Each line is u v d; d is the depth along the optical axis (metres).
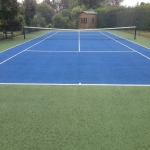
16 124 4.43
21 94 6.20
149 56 12.88
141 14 32.19
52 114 4.89
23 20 31.05
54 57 12.59
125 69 9.55
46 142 3.78
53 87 6.86
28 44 18.86
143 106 5.33
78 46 17.66
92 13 45.72
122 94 6.18
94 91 6.46
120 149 3.58
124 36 27.05
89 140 3.84
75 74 8.63
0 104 5.49
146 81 7.57
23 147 3.64
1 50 15.23
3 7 21.75
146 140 3.83
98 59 12.00
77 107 5.28
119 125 4.36
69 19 47.75
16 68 9.70
